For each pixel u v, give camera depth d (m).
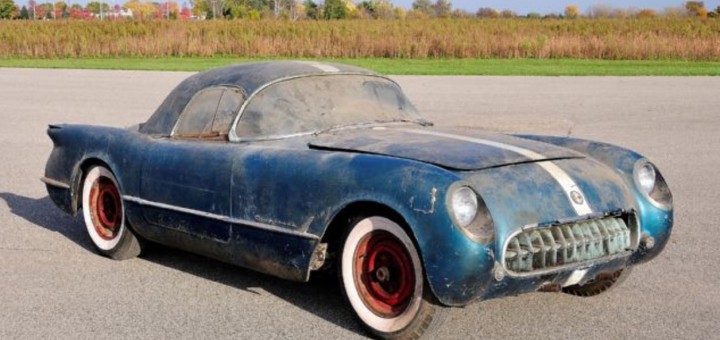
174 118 5.65
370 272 4.37
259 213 4.71
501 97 18.30
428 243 3.92
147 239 5.81
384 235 4.25
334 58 32.66
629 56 31.61
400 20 40.06
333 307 5.01
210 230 5.04
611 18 41.31
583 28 36.69
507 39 32.69
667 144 11.76
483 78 23.42
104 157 5.89
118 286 5.46
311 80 5.40
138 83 22.09
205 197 5.04
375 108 5.45
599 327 4.61
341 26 36.53
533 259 4.06
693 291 5.27
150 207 5.46
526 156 4.49
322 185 4.39
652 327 4.61
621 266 4.52
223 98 5.40
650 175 4.81
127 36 35.44
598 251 4.31
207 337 4.51
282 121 5.12
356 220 4.36
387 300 4.31
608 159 4.87
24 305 5.07
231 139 5.16
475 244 3.85
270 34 35.25
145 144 5.62
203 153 5.14
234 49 34.28
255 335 4.54
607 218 4.42
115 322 4.75
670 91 19.61
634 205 4.56
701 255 6.12
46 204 8.23
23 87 20.98
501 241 3.96
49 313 4.92
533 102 17.28
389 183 4.09
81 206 6.39
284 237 4.57
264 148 4.88
